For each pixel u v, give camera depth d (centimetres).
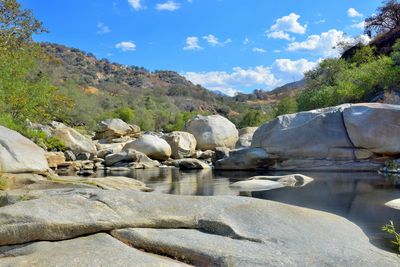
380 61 2781
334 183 1290
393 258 452
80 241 432
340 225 554
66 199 492
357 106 1711
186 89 12038
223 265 401
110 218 466
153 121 6488
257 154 1825
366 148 1662
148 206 506
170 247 431
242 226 486
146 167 2222
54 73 7538
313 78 3822
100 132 3850
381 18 4588
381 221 735
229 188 1258
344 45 4759
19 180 1056
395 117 1603
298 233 488
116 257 376
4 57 1911
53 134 2652
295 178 1362
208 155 2681
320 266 406
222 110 9562
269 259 411
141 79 13600
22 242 427
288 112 3769
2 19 1908
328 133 1736
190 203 525
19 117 2138
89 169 2117
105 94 9606
